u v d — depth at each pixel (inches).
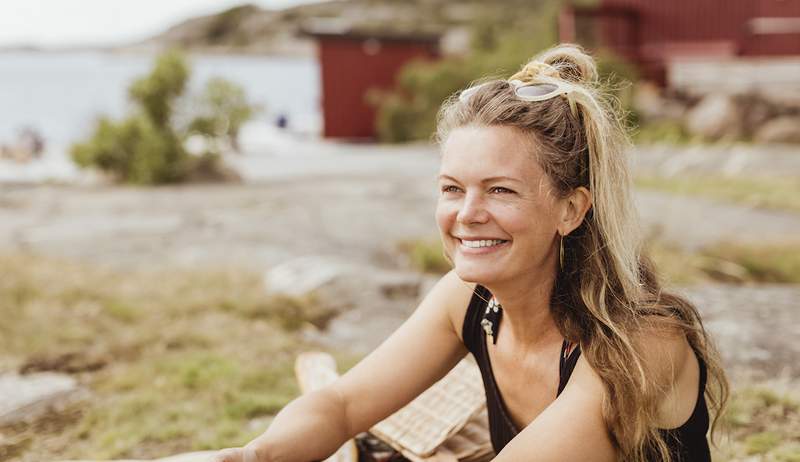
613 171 56.4
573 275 58.1
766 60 668.7
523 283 58.8
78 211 353.1
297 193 406.0
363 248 266.5
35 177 500.4
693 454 59.1
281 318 180.1
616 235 56.6
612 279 57.1
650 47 756.0
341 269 214.5
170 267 232.4
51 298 193.8
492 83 58.2
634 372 54.0
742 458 99.3
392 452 83.4
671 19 737.6
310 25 824.3
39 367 148.4
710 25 709.3
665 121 630.5
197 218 331.0
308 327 174.6
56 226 312.0
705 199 347.3
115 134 470.3
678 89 728.3
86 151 470.6
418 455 77.5
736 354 142.6
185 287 206.2
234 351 155.7
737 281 209.6
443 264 234.4
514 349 63.6
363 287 203.0
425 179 451.8
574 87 55.7
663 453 56.3
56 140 771.4
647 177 406.0
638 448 55.1
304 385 90.3
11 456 111.6
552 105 55.3
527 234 55.3
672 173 389.7
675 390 56.7
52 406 130.1
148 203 378.3
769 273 215.9
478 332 66.9
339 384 70.6
